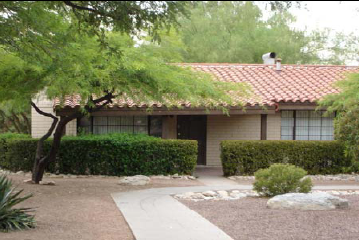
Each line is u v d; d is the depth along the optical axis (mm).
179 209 10898
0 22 9305
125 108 19406
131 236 8367
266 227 8852
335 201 10750
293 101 19828
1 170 19344
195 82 13625
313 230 8555
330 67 24891
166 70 12898
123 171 17797
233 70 23750
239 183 16453
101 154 17734
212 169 20828
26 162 18266
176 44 13555
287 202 10742
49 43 9883
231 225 9102
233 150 18094
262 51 34156
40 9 8781
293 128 21188
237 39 33281
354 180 17828
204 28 33281
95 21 8062
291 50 35219
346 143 17750
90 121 21078
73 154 17734
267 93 20625
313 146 18547
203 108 19359
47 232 8461
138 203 11781
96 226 9148
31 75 12648
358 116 17172
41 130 21328
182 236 8164
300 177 12797
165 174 17828
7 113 27234
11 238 7867
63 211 10602
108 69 12062
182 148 17875
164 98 15977
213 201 12320
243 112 19312
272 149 18328
